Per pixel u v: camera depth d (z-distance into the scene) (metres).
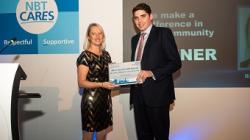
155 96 2.60
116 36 3.20
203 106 3.19
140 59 2.75
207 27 3.14
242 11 3.12
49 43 3.27
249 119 3.17
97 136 2.86
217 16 3.13
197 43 3.15
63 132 3.32
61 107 3.31
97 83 2.65
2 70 1.86
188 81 3.17
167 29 2.65
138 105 2.79
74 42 3.25
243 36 3.13
